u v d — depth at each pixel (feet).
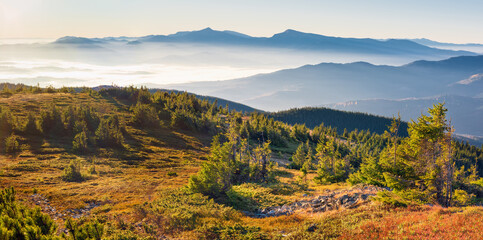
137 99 435.94
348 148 420.77
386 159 116.67
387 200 81.46
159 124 338.13
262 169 175.22
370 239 59.11
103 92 455.63
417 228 59.72
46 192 116.26
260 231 78.79
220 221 88.17
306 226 76.95
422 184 98.94
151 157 222.69
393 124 121.08
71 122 247.70
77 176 147.02
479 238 50.83
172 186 141.28
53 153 193.57
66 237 49.19
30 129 224.33
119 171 172.96
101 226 53.72
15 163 161.38
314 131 541.34
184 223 83.82
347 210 84.64
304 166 194.80
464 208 69.92
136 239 68.44
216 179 129.29
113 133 239.91
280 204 114.42
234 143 170.91
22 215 53.21
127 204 106.32
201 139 323.78
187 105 451.94
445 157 92.32
